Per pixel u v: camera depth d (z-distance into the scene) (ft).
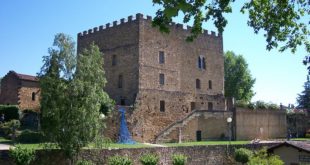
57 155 100.78
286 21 51.78
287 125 227.81
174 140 168.45
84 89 97.86
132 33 173.37
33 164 96.43
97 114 99.40
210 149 141.59
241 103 195.93
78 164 100.27
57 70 98.37
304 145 115.65
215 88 202.69
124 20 177.58
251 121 194.80
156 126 171.01
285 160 117.70
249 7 52.24
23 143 126.82
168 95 179.01
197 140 177.47
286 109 222.28
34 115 167.32
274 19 51.75
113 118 150.92
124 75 173.78
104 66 183.11
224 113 187.73
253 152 144.56
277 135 204.74
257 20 52.65
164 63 179.83
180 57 187.93
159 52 178.50
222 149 145.38
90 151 107.96
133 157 118.11
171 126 169.07
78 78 98.43
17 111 162.09
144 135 164.86
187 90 188.65
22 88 185.68
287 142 116.37
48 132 97.86
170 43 183.93
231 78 285.64
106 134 146.82
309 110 246.27
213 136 182.91
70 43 101.24
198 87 194.59
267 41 53.52
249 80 289.74
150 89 171.53
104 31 185.78
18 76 187.21
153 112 170.91
